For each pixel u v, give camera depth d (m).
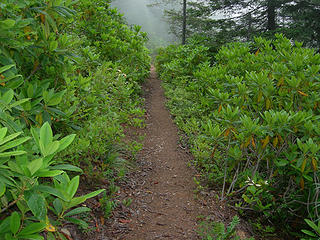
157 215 3.31
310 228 3.47
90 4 8.38
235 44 8.13
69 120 3.31
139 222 3.12
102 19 8.80
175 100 7.98
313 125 3.35
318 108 4.23
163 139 5.82
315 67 4.16
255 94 4.29
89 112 3.83
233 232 2.93
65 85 3.21
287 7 12.24
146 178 4.20
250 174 3.87
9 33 2.06
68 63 3.16
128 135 5.63
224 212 3.52
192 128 6.11
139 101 7.75
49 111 2.47
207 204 3.64
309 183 3.47
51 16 2.69
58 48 2.86
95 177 3.52
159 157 5.01
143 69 9.57
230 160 3.85
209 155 4.70
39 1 2.60
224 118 3.82
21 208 1.49
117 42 8.45
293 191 3.76
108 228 2.88
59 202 1.71
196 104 7.50
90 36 8.22
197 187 4.02
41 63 2.73
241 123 3.71
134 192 3.73
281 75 4.31
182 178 4.32
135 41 9.02
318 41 12.63
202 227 3.12
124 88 6.69
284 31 11.47
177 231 3.04
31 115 2.42
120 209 3.25
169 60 12.62
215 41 12.51
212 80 6.77
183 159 4.98
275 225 3.61
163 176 4.35
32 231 1.35
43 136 1.40
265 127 3.33
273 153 3.72
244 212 3.67
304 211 3.53
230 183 4.16
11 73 2.09
